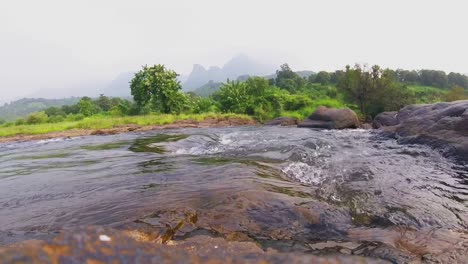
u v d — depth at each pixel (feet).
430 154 29.14
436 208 14.60
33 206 16.22
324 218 12.80
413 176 20.98
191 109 131.34
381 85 106.11
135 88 130.72
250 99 128.98
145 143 43.73
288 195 15.42
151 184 19.35
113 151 37.11
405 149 32.17
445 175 21.42
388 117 68.85
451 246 10.56
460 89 125.80
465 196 16.65
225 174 20.75
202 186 17.71
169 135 57.26
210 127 85.30
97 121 94.17
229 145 38.04
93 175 23.44
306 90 232.94
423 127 36.86
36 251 3.15
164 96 127.03
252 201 14.21
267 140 42.73
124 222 12.67
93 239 3.64
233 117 108.27
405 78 294.66
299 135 50.44
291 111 125.29
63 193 18.61
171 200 15.33
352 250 10.29
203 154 31.76
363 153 30.45
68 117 138.82
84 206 15.53
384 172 22.00
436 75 289.12
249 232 11.76
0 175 26.25
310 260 3.81
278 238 11.35
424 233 11.78
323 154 29.71
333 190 17.47
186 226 12.13
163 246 4.12
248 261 3.70
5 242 11.74
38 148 47.78
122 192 17.84
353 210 14.26
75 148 43.73
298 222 12.50
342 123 72.95
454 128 31.60
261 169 22.26
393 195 16.65
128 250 3.62
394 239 11.12
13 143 59.88
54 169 27.40
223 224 12.28
